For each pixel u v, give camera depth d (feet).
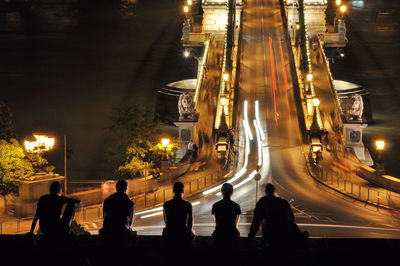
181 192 66.49
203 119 313.12
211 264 60.03
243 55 408.46
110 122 416.26
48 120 422.00
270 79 367.25
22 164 199.41
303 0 467.52
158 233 166.09
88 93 505.25
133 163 244.42
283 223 62.08
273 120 309.22
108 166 318.65
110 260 61.11
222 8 492.95
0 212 188.24
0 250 62.69
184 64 608.60
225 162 256.32
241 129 297.74
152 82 546.67
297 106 324.19
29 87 518.78
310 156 260.42
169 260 60.90
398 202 204.33
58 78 551.59
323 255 61.21
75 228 110.11
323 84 355.56
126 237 65.41
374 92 517.14
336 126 300.20
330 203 203.72
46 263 60.03
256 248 63.05
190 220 65.57
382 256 61.21
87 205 195.72
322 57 400.06
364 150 295.28
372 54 641.81
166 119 408.05
